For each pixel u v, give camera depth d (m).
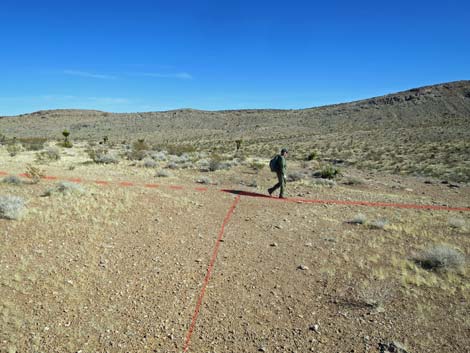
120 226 9.09
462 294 6.11
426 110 111.12
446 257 7.27
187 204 11.90
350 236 9.30
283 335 5.12
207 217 10.65
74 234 8.23
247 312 5.67
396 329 5.19
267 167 25.20
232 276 6.84
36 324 5.01
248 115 144.62
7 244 7.34
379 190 18.48
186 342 4.90
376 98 136.12
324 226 10.25
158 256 7.50
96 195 11.75
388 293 6.09
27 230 8.16
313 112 134.50
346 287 6.45
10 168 18.34
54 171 17.53
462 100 115.62
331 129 98.69
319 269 7.22
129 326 5.15
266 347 4.86
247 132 104.94
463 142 48.97
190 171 21.59
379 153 42.81
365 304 5.86
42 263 6.71
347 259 7.67
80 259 7.04
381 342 4.91
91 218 9.37
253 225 10.13
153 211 10.67
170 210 10.98
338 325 5.34
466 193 18.06
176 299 5.92
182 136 103.00
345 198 14.69
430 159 34.81
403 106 118.12
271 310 5.75
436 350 4.73
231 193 14.62
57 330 4.93
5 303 5.35
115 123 140.62
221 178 19.22
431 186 20.34
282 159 13.95
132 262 7.13
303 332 5.18
